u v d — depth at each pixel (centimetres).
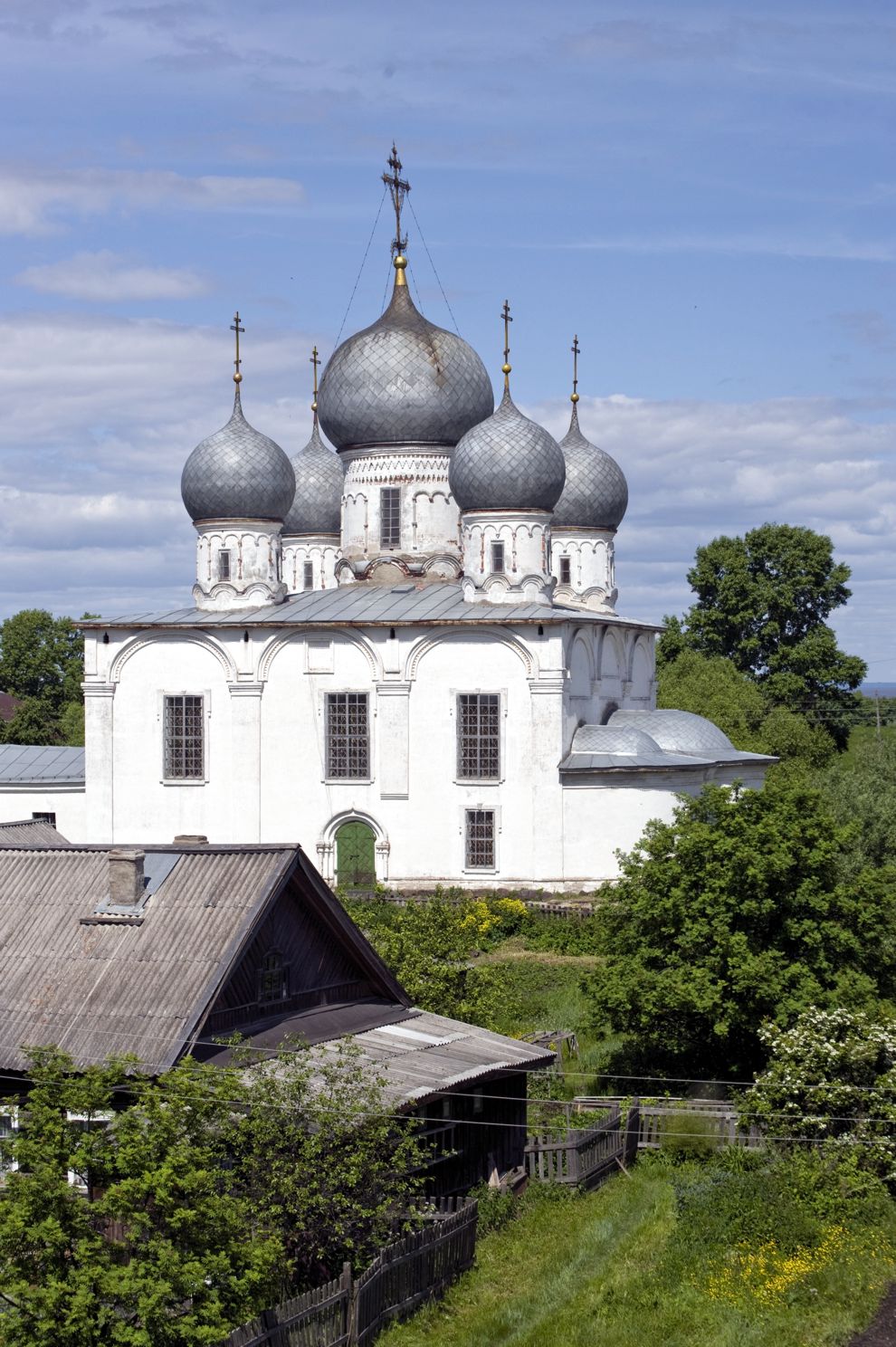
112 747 7200
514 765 6712
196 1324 2506
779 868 4175
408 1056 3397
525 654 6694
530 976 5397
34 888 3428
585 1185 3644
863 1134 3566
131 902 3312
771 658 11225
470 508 7062
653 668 8112
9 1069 3075
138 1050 3034
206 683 7088
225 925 3238
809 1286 3080
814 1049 3728
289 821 6981
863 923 4266
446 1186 3419
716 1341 2875
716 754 7231
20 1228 2509
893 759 8531
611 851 6600
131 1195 2550
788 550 11300
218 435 7344
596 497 8244
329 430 7781
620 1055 4425
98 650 7206
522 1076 3697
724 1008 4091
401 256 7850
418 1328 2917
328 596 7406
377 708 6856
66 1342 2470
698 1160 3800
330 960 3609
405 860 6819
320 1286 2792
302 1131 2919
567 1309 3031
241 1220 2681
